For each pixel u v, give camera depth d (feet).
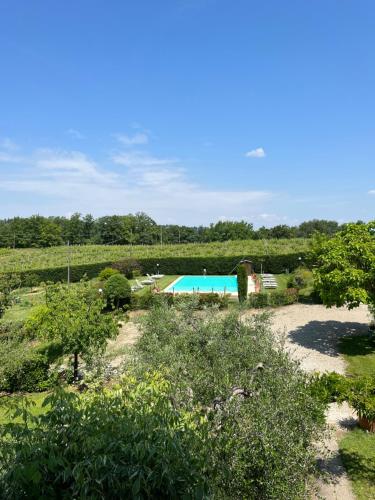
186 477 11.69
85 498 10.38
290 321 67.31
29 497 10.93
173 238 283.18
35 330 47.98
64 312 44.96
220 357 22.44
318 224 288.71
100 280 108.88
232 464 14.29
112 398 14.34
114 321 47.50
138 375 21.79
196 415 15.25
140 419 12.57
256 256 126.82
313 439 21.49
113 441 11.50
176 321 30.68
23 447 11.15
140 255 153.69
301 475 17.01
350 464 27.12
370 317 67.15
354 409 32.60
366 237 51.96
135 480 10.96
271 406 16.61
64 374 47.57
